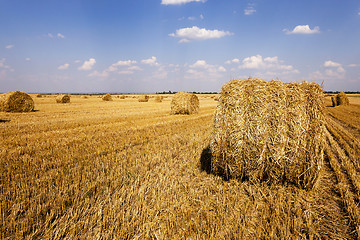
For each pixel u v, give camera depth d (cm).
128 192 444
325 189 484
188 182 500
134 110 2258
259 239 312
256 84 514
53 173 542
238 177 519
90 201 411
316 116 473
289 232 319
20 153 698
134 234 322
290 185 496
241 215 366
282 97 486
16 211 366
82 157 672
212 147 533
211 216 364
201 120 1515
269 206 402
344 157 680
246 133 487
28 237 311
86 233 328
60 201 404
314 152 463
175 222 346
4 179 489
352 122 1499
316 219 367
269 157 477
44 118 1548
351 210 377
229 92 523
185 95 1905
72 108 2438
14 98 1933
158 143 870
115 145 823
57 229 331
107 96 4200
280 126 473
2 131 1034
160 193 434
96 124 1317
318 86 488
